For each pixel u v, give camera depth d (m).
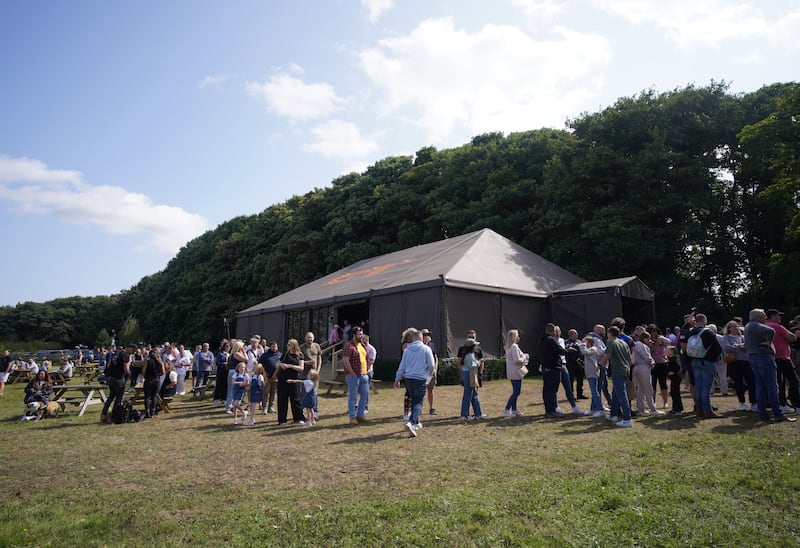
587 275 23.36
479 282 18.16
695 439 7.13
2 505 5.16
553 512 4.51
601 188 24.03
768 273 23.45
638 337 9.88
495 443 7.32
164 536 4.21
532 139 32.78
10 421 11.68
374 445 7.43
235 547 3.97
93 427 10.20
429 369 8.51
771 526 4.21
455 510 4.57
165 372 12.55
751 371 9.38
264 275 45.62
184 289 59.28
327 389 15.79
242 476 6.01
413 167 41.97
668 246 22.14
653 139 23.52
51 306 95.62
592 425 8.55
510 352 9.86
